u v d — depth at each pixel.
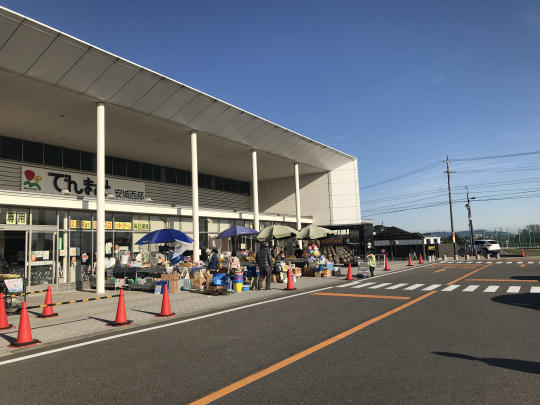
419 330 7.12
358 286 14.70
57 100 16.19
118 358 5.93
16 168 20.44
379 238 38.19
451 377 4.64
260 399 4.13
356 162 35.28
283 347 6.21
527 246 58.19
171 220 22.83
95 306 11.38
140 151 24.73
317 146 29.56
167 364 5.51
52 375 5.22
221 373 5.03
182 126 20.55
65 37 13.07
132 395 4.38
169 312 9.53
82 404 4.18
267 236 18.69
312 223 35.88
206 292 13.42
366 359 5.44
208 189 33.88
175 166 29.75
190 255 20.97
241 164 30.64
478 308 9.30
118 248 19.58
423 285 14.38
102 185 16.20
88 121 18.77
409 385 4.42
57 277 16.56
